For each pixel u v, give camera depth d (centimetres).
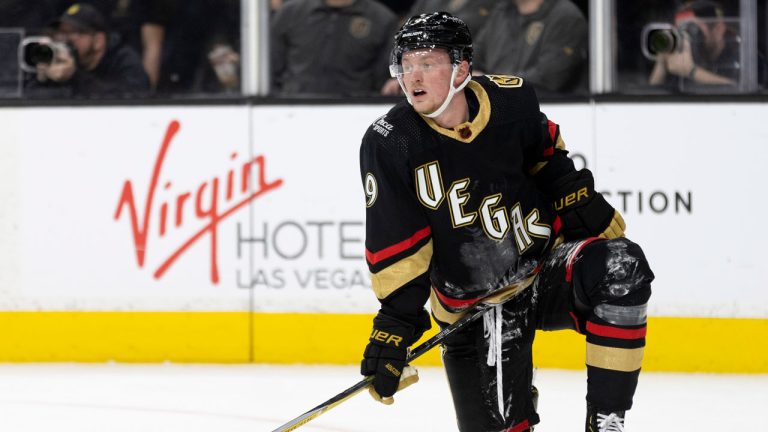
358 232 1412
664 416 1155
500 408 793
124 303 1438
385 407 1194
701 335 1383
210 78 1445
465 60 712
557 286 759
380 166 727
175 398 1244
